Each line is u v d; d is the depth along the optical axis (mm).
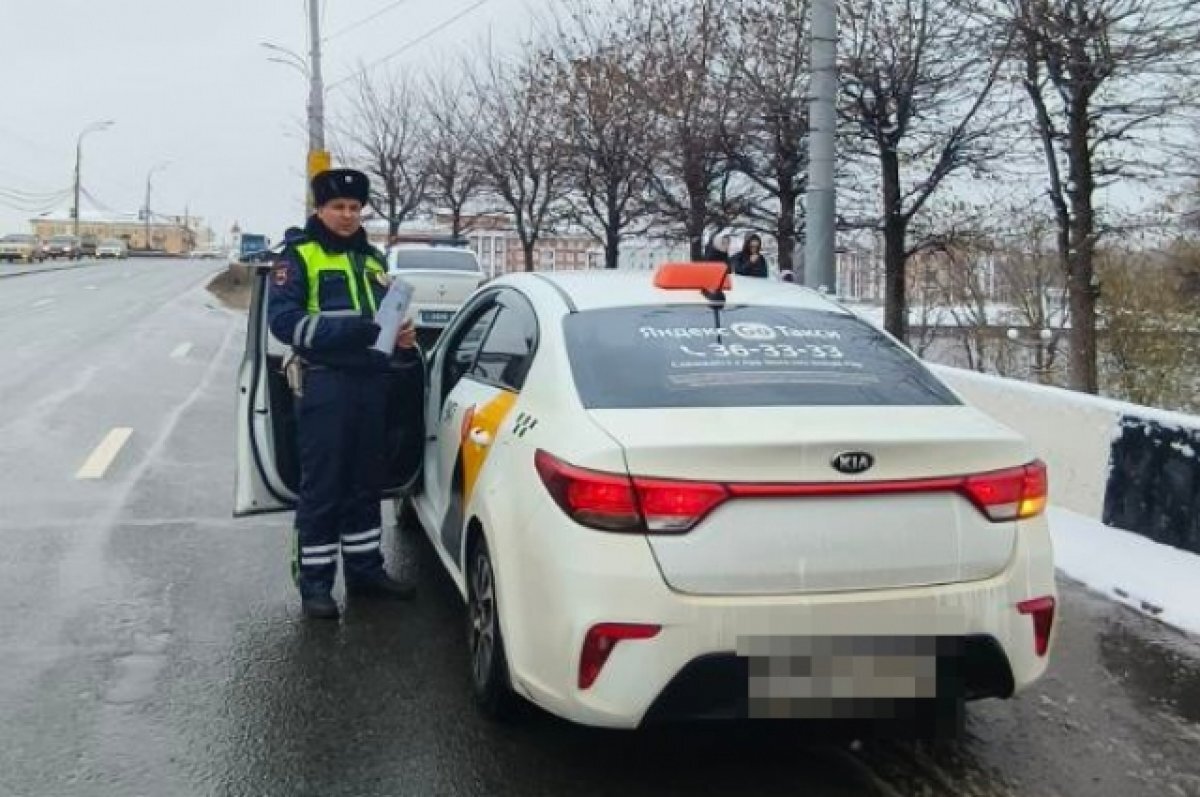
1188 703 4238
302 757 3580
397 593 5160
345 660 4414
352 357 4789
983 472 3217
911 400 3559
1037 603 3283
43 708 3896
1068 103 13094
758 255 12562
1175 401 18984
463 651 4531
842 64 14539
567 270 4758
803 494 3043
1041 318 21000
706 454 3021
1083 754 3758
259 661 4387
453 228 35688
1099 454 6797
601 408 3363
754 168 17750
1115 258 18828
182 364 15070
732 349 3760
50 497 7090
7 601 5031
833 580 3057
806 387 3531
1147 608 5383
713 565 3000
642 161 20031
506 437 3707
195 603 5074
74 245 77250
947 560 3145
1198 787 3535
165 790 3344
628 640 3000
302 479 4879
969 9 12227
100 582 5344
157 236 126875
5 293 31422
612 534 3045
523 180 28938
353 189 4758
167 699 4004
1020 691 3336
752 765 3588
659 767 3562
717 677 3020
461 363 4984
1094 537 6453
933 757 3697
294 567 5273
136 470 7988
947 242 16875
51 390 11992
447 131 35594
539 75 25547
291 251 4750
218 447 9000
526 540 3312
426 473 5211
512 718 3801
